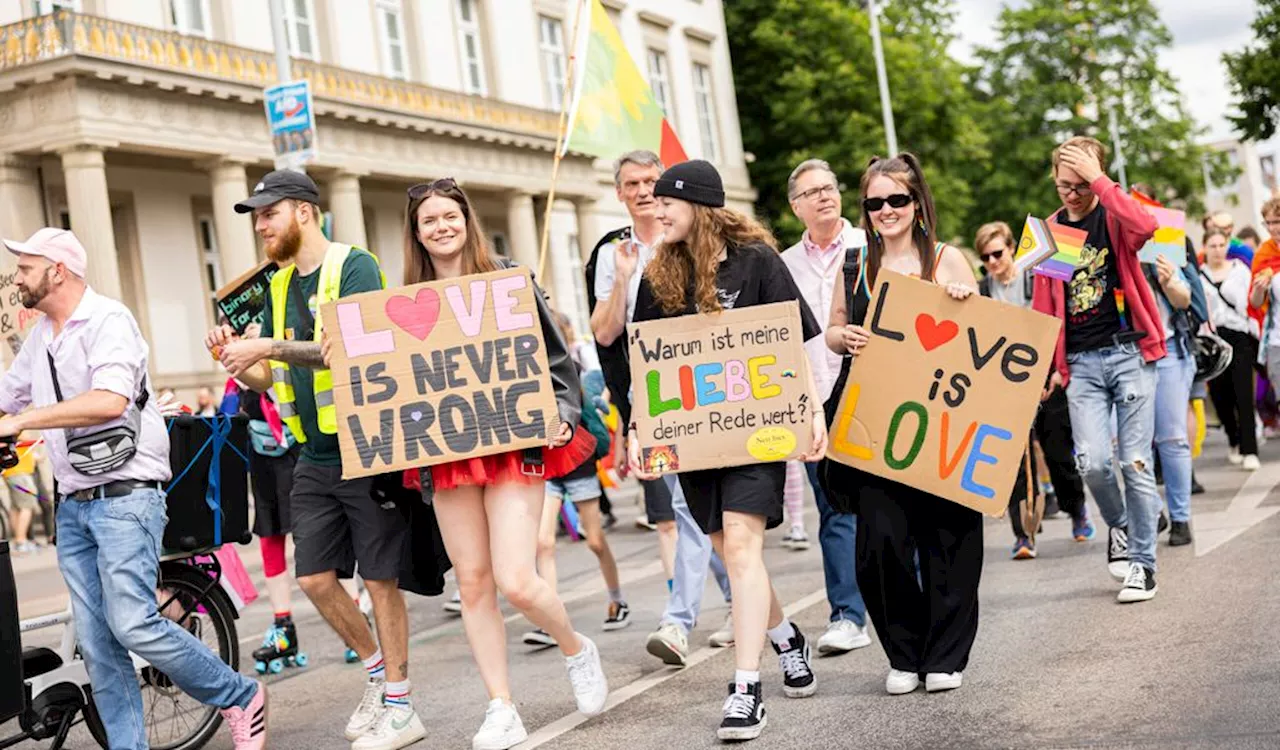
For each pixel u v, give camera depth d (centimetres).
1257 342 1319
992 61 5597
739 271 582
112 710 577
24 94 2181
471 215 596
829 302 745
